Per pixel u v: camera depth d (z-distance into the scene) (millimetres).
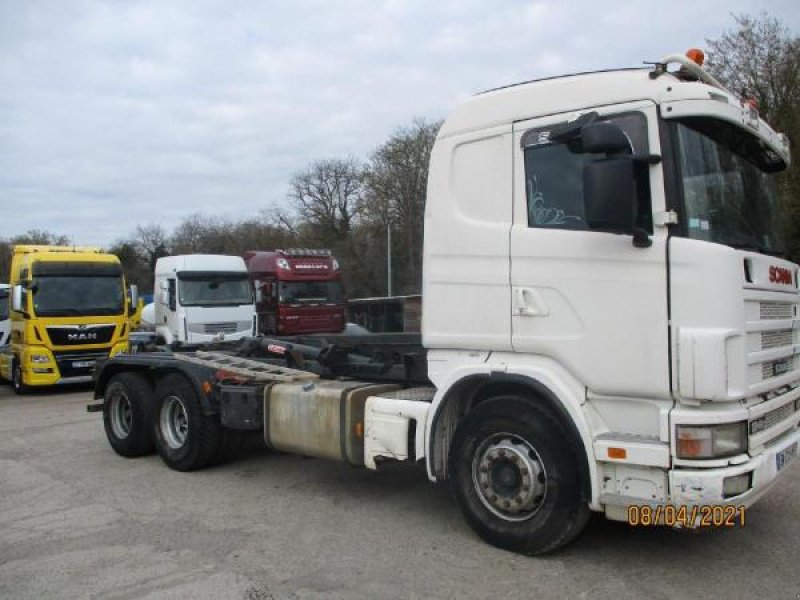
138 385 7812
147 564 4562
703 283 3830
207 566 4504
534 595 3959
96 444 8828
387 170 50125
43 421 11039
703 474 3768
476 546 4742
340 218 61594
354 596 4000
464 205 4859
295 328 23281
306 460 7508
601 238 4184
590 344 4207
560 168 4441
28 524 5512
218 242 70500
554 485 4332
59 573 4449
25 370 14859
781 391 4516
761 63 24172
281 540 4969
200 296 18297
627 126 4145
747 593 3945
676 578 4164
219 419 6961
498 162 4723
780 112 22797
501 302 4613
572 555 4539
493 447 4629
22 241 68500
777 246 4875
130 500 6109
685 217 3959
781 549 4605
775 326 4328
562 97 4469
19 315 15367
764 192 4879
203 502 5988
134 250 75688
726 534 4895
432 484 6422
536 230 4469
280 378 6496
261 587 4152
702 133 4207
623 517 4117
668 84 4027
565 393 4277
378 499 5961
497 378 4566
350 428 5469
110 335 15500
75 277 15352
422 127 49031
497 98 4777
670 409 3934
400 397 5445
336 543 4879
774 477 4086
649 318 3998
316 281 23953
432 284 4980
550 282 4383
